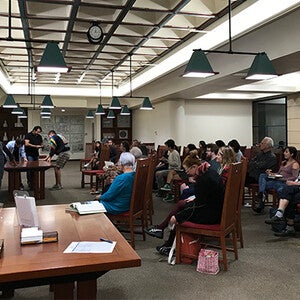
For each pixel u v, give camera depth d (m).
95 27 5.51
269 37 5.33
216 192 3.11
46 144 16.11
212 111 12.38
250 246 3.79
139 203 3.88
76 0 4.59
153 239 4.07
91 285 1.80
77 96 13.59
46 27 5.80
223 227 3.08
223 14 5.20
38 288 2.76
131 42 6.81
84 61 8.53
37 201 6.32
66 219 2.43
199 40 6.38
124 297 2.63
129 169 3.91
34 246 1.86
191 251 3.28
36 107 14.20
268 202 5.80
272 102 11.75
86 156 9.80
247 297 2.61
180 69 7.75
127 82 11.97
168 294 2.67
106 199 3.70
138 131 15.04
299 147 10.35
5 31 6.14
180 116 11.52
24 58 8.30
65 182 8.98
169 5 4.92
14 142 7.73
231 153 3.85
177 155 6.68
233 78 7.35
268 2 4.64
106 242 1.92
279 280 2.91
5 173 11.05
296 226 4.26
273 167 5.42
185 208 3.29
